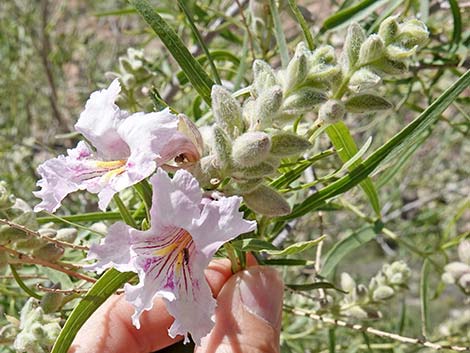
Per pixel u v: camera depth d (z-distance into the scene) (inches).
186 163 4.1
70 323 4.1
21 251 4.9
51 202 4.0
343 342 9.5
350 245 6.2
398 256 12.8
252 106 4.2
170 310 3.7
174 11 8.3
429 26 7.8
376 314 6.6
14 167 10.3
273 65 7.9
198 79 4.7
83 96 12.7
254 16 6.4
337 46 8.2
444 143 12.2
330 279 8.5
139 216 5.2
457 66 6.8
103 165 4.0
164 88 9.1
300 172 4.6
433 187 13.1
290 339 8.0
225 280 5.0
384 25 4.0
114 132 4.0
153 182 3.7
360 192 9.8
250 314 4.7
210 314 3.7
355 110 4.1
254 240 4.2
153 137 3.8
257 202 4.0
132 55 6.9
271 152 3.9
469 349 5.7
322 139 7.2
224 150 3.9
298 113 4.0
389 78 7.8
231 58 7.1
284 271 8.1
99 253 3.8
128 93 6.5
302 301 8.1
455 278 6.8
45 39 11.6
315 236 11.5
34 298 5.0
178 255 3.8
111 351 4.9
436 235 12.2
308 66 3.9
